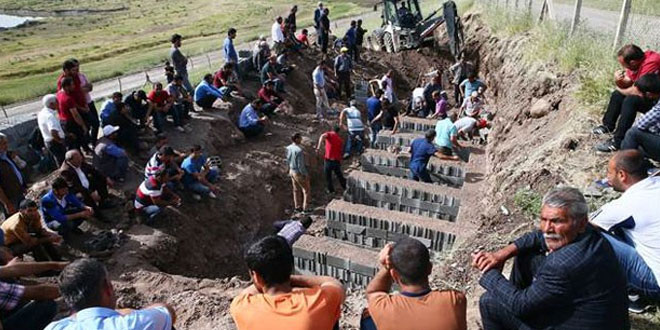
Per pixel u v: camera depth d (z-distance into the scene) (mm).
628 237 3861
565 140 7566
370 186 10281
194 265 8742
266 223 11070
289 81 16547
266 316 2863
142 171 9938
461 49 18250
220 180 10867
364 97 17734
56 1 85312
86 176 8320
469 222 8398
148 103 11000
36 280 6473
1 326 3908
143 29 53688
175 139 11523
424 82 18531
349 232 8961
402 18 19984
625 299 3014
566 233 2955
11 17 74375
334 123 15234
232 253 9742
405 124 14297
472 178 10281
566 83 9758
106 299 2965
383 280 3262
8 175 7047
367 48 20984
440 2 29594
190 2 74500
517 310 3178
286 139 13602
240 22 51312
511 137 10312
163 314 3029
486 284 3408
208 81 13141
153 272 7273
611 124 7055
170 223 8789
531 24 14062
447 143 11375
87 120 9352
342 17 40406
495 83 14531
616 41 9078
